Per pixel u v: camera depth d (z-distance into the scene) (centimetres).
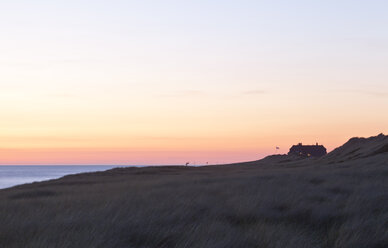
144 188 2125
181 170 6275
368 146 7700
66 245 760
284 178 2466
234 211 1243
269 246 836
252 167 8144
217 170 6366
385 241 902
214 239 854
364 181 2219
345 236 927
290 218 1214
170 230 942
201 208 1281
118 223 980
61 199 1559
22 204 1426
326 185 2000
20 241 805
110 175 5059
